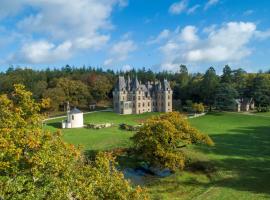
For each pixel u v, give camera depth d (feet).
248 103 503.20
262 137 278.26
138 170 189.67
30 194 61.57
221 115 443.32
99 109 539.29
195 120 400.26
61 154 72.02
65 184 67.77
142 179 173.78
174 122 191.62
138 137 184.24
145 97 505.66
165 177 173.99
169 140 180.65
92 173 80.28
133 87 494.59
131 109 491.31
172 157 170.40
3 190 59.21
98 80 572.10
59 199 65.36
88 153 216.54
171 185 160.66
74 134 289.94
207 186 157.58
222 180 164.25
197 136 190.80
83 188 72.90
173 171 180.86
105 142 252.21
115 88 493.36
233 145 241.96
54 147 72.33
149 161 181.37
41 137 71.26
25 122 72.13
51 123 363.56
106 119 410.72
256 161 196.03
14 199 59.72
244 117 422.41
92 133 295.69
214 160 196.85
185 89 559.38
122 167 193.36
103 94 572.10
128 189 83.25
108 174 85.05
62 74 649.61
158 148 172.24
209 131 313.53
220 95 494.18
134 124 356.79
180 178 170.30
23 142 64.54
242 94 536.01
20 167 64.54
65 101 502.79
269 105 491.72
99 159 86.79
